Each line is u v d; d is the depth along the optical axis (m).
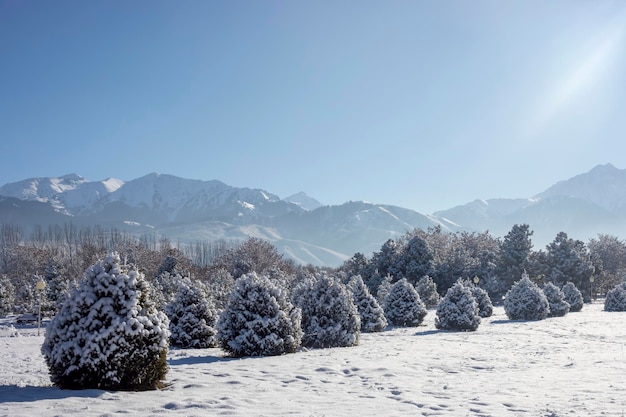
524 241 67.06
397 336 24.12
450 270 68.62
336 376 12.03
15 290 78.50
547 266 66.19
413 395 9.70
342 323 20.09
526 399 9.17
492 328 28.30
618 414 7.87
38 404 8.40
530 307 35.41
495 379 11.49
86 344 9.85
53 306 49.16
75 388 9.96
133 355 10.02
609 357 14.86
